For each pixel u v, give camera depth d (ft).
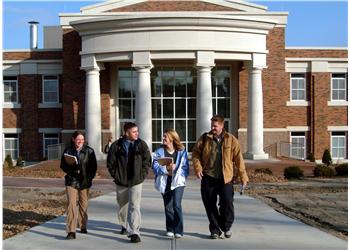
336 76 125.70
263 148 115.03
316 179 76.54
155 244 31.12
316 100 123.65
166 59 104.53
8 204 48.65
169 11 117.08
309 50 123.85
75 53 115.96
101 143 113.50
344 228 37.76
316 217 42.39
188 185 69.77
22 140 124.98
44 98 125.18
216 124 32.07
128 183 32.24
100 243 31.37
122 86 115.65
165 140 32.91
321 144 123.85
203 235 33.91
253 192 60.54
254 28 104.32
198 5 117.50
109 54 104.01
